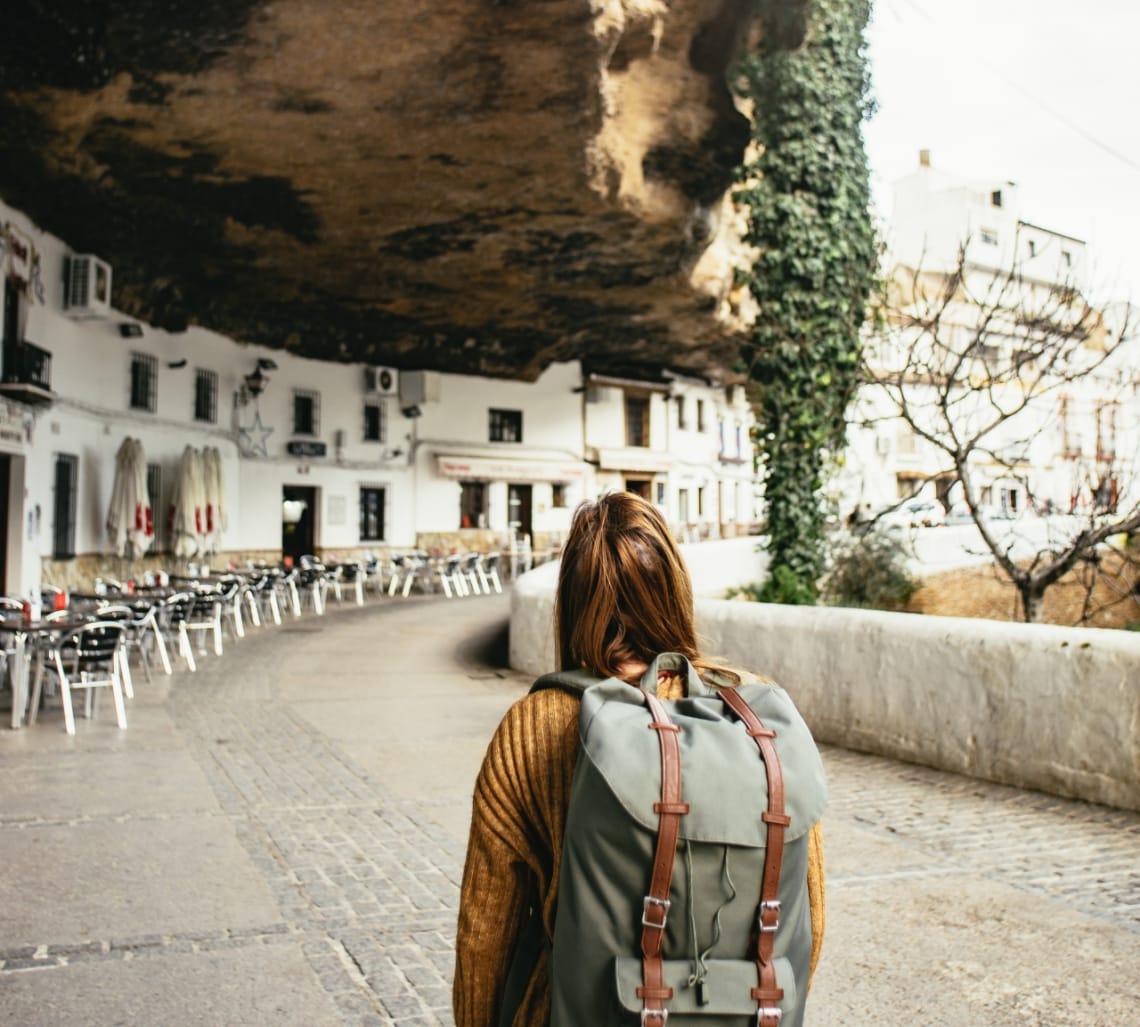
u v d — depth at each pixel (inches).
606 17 516.7
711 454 1541.6
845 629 299.1
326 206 692.1
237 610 631.8
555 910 56.5
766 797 51.5
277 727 338.3
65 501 657.6
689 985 50.2
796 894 53.1
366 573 947.3
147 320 789.2
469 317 987.9
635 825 50.3
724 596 497.4
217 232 732.7
